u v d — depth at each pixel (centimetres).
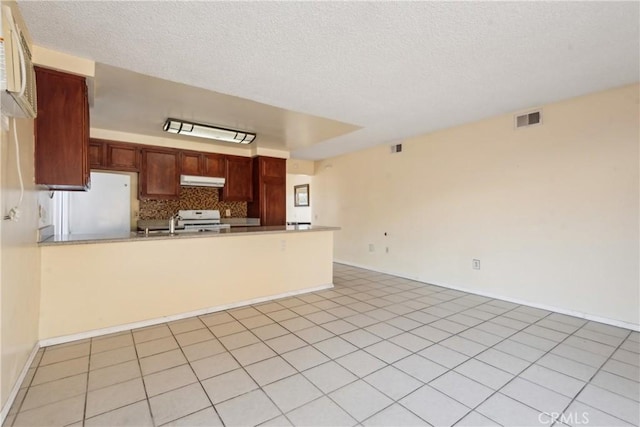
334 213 672
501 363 226
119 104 334
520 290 368
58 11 178
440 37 207
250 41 211
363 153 594
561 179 333
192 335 274
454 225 437
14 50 135
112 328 279
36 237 237
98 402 178
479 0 169
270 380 202
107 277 278
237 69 253
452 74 263
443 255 452
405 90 297
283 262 397
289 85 284
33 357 227
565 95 315
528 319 316
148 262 299
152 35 204
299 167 707
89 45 216
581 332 283
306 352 242
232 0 169
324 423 162
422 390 192
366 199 589
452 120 399
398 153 520
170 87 290
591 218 314
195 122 398
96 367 217
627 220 293
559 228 336
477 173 408
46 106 226
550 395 188
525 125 359
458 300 383
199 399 182
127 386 194
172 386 195
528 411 173
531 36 206
